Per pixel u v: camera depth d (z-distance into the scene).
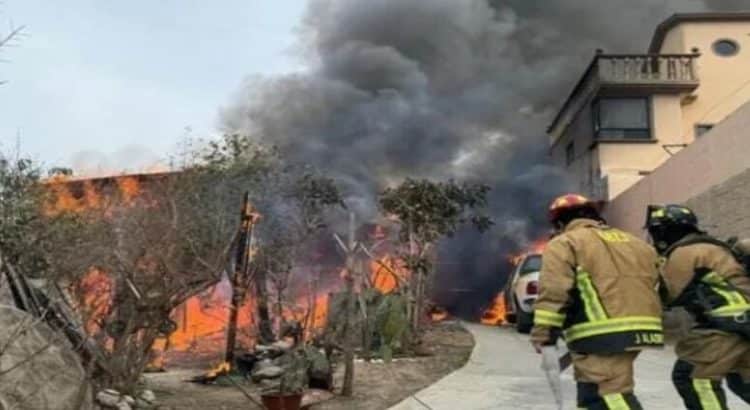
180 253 6.81
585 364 3.53
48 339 4.81
